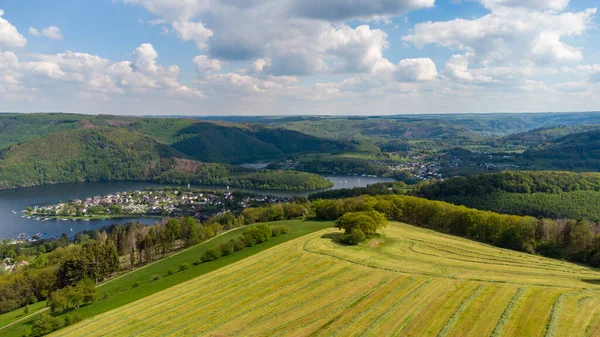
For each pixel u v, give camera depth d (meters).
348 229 118.81
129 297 92.75
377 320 60.28
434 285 74.38
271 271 93.75
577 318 55.78
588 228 107.31
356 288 77.06
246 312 71.38
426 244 111.00
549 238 111.75
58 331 77.00
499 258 96.50
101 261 119.62
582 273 82.12
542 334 51.56
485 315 58.66
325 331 57.97
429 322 58.09
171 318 73.12
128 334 68.50
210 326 67.06
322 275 87.19
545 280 74.88
